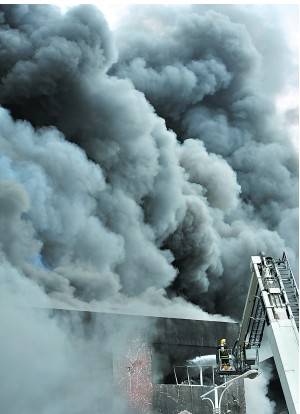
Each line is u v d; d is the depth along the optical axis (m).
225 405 28.72
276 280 20.77
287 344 18.64
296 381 17.83
